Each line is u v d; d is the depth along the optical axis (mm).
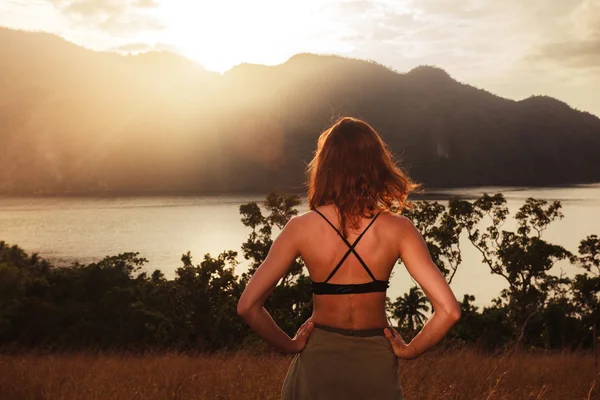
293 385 1712
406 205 1815
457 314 1583
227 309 46094
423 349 1630
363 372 1634
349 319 1681
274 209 50062
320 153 1800
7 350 8641
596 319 50594
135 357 8969
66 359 8648
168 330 47531
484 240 52656
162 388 4824
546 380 5719
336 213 1722
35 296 60062
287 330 37719
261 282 1662
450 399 4297
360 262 1684
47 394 4766
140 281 65750
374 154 1755
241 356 8250
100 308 54750
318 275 1713
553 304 51688
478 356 7582
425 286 1648
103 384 5109
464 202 51375
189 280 48594
